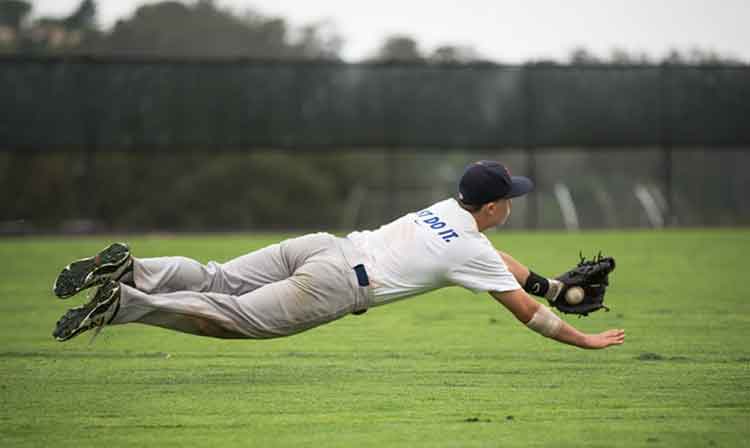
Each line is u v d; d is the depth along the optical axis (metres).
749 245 56.41
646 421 17.33
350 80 70.00
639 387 20.00
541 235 66.12
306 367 22.31
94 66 68.44
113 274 18.58
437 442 16.00
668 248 54.53
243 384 20.45
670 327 28.03
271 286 18.72
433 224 19.09
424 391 19.77
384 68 69.88
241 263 19.48
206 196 108.50
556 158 112.81
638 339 25.94
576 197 87.25
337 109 69.94
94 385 20.34
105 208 103.94
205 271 19.30
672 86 70.38
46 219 99.94
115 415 17.80
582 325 28.48
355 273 18.86
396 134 70.06
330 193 115.12
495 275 18.81
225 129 69.69
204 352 24.23
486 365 22.48
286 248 19.34
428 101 70.06
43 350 24.64
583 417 17.61
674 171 90.44
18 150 68.19
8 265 47.38
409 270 18.88
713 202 90.12
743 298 34.25
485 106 70.25
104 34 120.56
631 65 70.19
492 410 18.12
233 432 16.66
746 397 19.12
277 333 18.78
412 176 122.50
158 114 69.12
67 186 101.69
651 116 70.44
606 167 110.25
